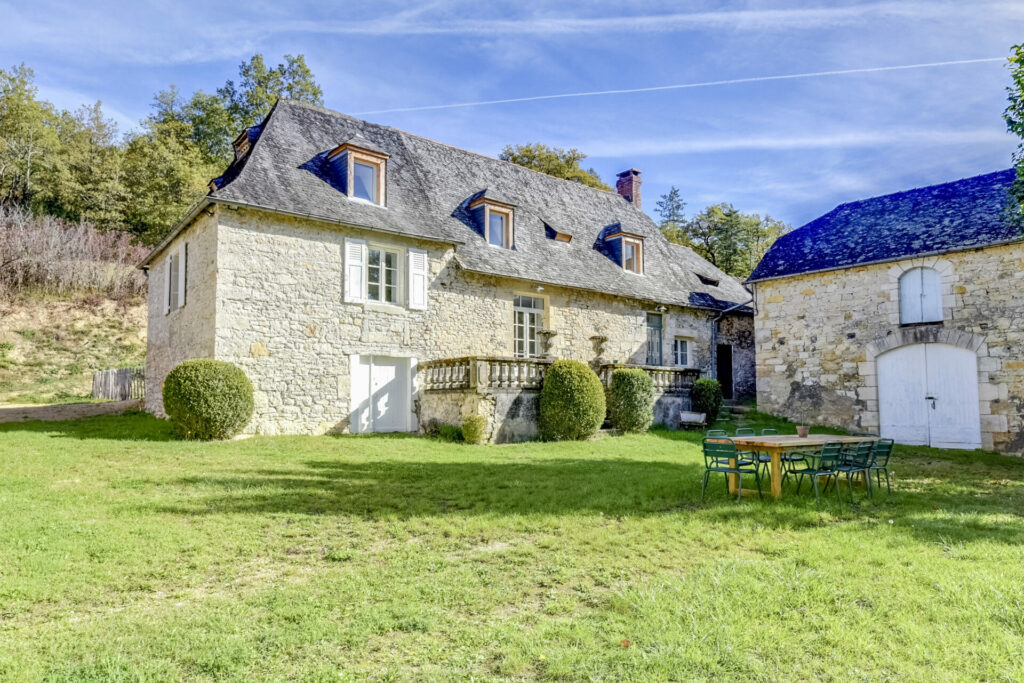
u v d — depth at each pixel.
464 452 10.88
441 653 3.23
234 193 11.73
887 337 14.70
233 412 11.12
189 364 11.02
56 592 3.96
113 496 6.63
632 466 9.73
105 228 31.83
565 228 18.42
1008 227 13.14
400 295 14.06
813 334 16.09
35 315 25.58
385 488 7.45
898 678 2.99
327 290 12.93
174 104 37.09
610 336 17.62
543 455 10.85
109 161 34.28
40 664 2.99
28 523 5.38
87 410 17.05
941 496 7.68
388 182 14.84
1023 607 3.77
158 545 4.96
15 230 27.58
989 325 13.20
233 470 8.36
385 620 3.58
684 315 19.75
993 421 13.01
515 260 15.91
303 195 12.81
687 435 14.59
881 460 8.29
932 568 4.59
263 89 33.78
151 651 3.19
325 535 5.49
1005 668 3.05
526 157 30.19
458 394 12.77
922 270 14.32
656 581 4.34
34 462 8.39
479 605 3.91
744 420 16.66
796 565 4.74
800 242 17.50
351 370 13.16
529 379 13.23
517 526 5.85
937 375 13.94
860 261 15.12
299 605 3.81
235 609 3.76
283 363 12.27
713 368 20.45
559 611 3.84
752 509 6.62
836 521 6.32
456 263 14.91
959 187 15.91
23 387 21.14
